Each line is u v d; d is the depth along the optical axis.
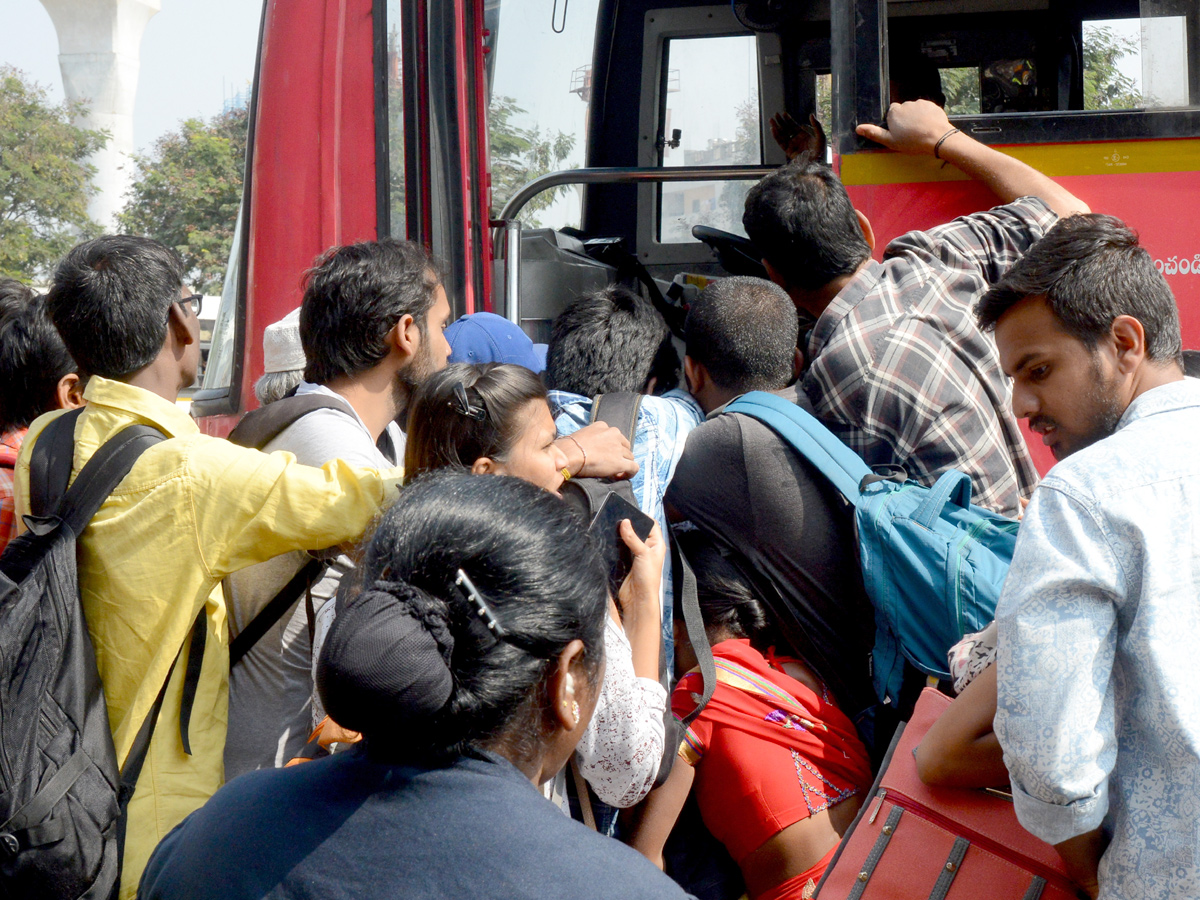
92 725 1.71
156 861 1.20
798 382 2.43
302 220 3.42
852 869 1.75
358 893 1.03
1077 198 2.51
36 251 27.84
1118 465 1.45
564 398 2.36
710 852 2.23
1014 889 1.64
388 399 2.20
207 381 3.85
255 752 1.94
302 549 1.85
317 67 3.43
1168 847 1.41
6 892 1.65
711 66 4.36
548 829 1.06
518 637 1.08
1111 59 3.03
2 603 1.67
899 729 1.88
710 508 2.20
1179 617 1.40
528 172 3.96
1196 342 2.46
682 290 4.25
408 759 1.10
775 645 2.25
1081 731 1.38
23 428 2.68
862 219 2.58
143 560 1.80
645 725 1.68
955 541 1.99
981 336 2.34
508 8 3.80
